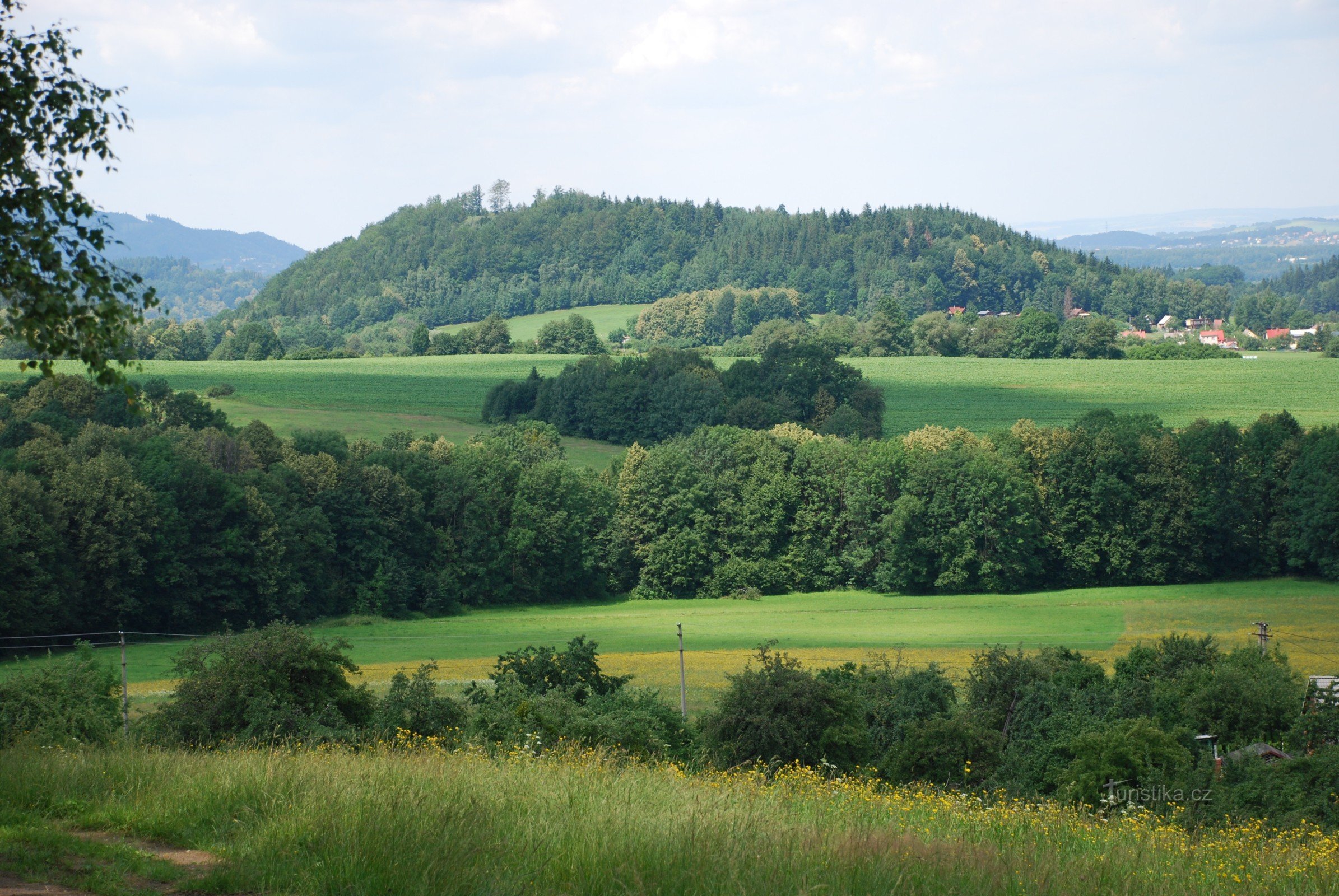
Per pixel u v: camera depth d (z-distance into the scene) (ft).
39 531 191.21
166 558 217.15
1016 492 268.21
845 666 109.19
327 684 73.15
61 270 33.50
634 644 200.75
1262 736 93.04
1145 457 277.64
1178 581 277.64
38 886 25.53
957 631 215.72
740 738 81.76
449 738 69.36
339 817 29.55
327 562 253.03
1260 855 37.76
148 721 73.20
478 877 25.91
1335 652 175.11
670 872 26.43
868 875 26.94
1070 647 187.52
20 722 75.15
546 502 282.77
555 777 39.06
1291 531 270.46
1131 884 29.07
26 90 32.81
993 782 80.64
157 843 30.19
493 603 278.26
